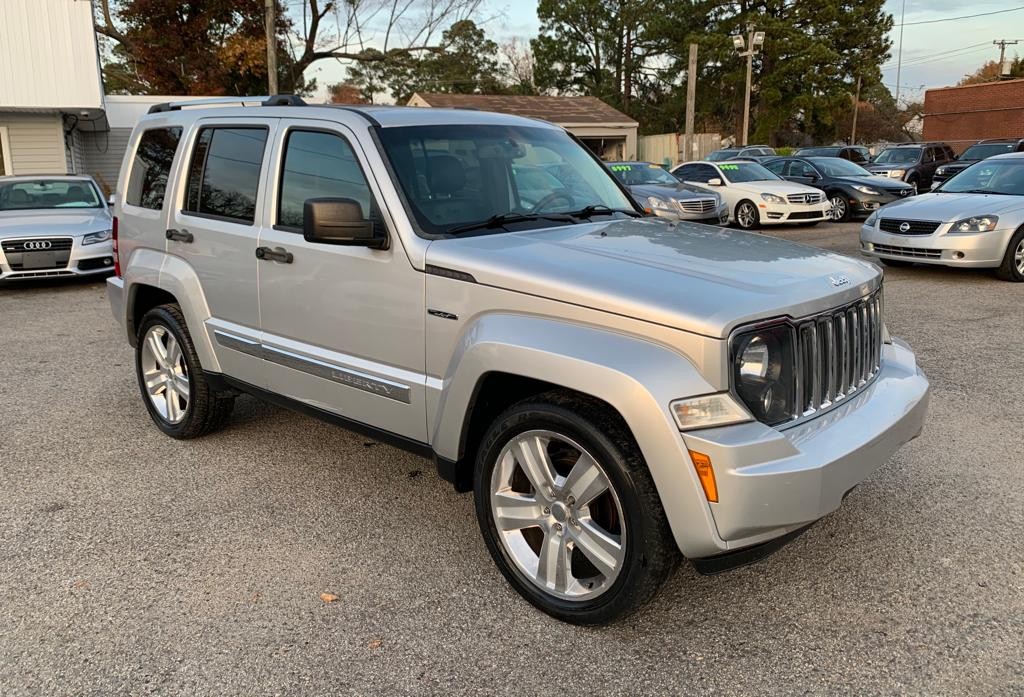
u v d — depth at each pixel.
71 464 4.71
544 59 58.72
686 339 2.70
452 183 3.76
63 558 3.61
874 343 3.46
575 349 2.86
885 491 4.18
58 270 10.68
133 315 5.23
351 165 3.76
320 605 3.23
